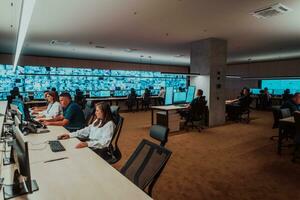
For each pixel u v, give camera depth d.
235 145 4.71
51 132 3.04
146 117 9.02
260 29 5.39
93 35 5.99
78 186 1.42
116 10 4.01
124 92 12.32
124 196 1.29
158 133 1.78
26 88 9.60
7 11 3.95
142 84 13.05
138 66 12.87
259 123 7.43
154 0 3.54
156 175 1.42
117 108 3.09
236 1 3.58
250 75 13.06
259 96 11.40
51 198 1.27
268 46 7.72
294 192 2.66
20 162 1.33
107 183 1.46
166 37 6.28
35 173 1.62
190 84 7.15
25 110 3.59
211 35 6.07
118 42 6.96
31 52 9.02
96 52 9.05
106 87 11.71
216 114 6.74
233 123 7.37
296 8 3.88
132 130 6.32
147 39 6.55
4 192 1.35
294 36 6.15
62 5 3.76
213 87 6.55
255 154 4.11
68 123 3.74
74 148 2.25
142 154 1.70
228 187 2.78
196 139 5.20
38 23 4.82
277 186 2.82
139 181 1.52
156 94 13.35
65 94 4.24
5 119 3.84
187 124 6.77
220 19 4.55
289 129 4.03
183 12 4.12
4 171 1.68
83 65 10.93
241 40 6.75
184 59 11.48
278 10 3.98
